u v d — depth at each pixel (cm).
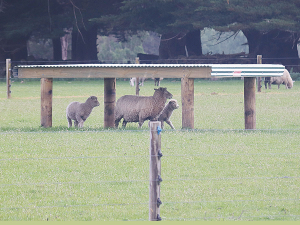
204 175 2989
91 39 19875
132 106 4731
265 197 2566
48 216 2233
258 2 14350
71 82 14338
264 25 13675
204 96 9175
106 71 4541
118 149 3766
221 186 2756
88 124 5434
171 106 4866
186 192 2623
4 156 3488
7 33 15950
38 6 16975
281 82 11025
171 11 16100
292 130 4791
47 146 3859
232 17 14662
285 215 2281
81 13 16825
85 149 3762
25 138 4241
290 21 13762
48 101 4934
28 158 3356
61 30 16862
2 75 16462
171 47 18425
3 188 2694
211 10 14712
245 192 2645
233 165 3262
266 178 2934
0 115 6272
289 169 3155
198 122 5572
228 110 6838
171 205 2423
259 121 5616
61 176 2961
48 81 4897
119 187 2739
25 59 18500
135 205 2417
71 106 5144
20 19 16475
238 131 4684
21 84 13162
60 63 18688
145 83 14038
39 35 17088
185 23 15075
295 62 17662
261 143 4006
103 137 4309
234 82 13938
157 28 16125
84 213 2283
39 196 2558
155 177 1972
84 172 3075
